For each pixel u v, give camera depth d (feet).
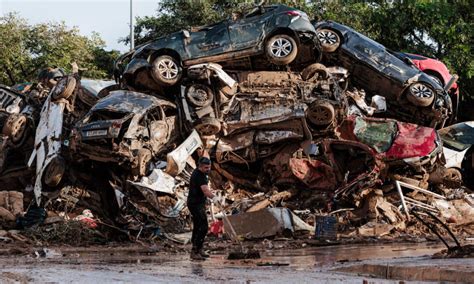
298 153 76.18
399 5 132.36
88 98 78.02
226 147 76.79
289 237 58.80
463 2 133.49
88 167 71.00
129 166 69.00
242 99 77.00
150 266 33.86
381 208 68.23
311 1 137.59
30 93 84.23
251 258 40.16
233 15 79.87
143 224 62.08
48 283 24.14
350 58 83.15
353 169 77.20
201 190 40.19
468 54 128.06
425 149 76.07
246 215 59.47
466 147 90.12
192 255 39.65
